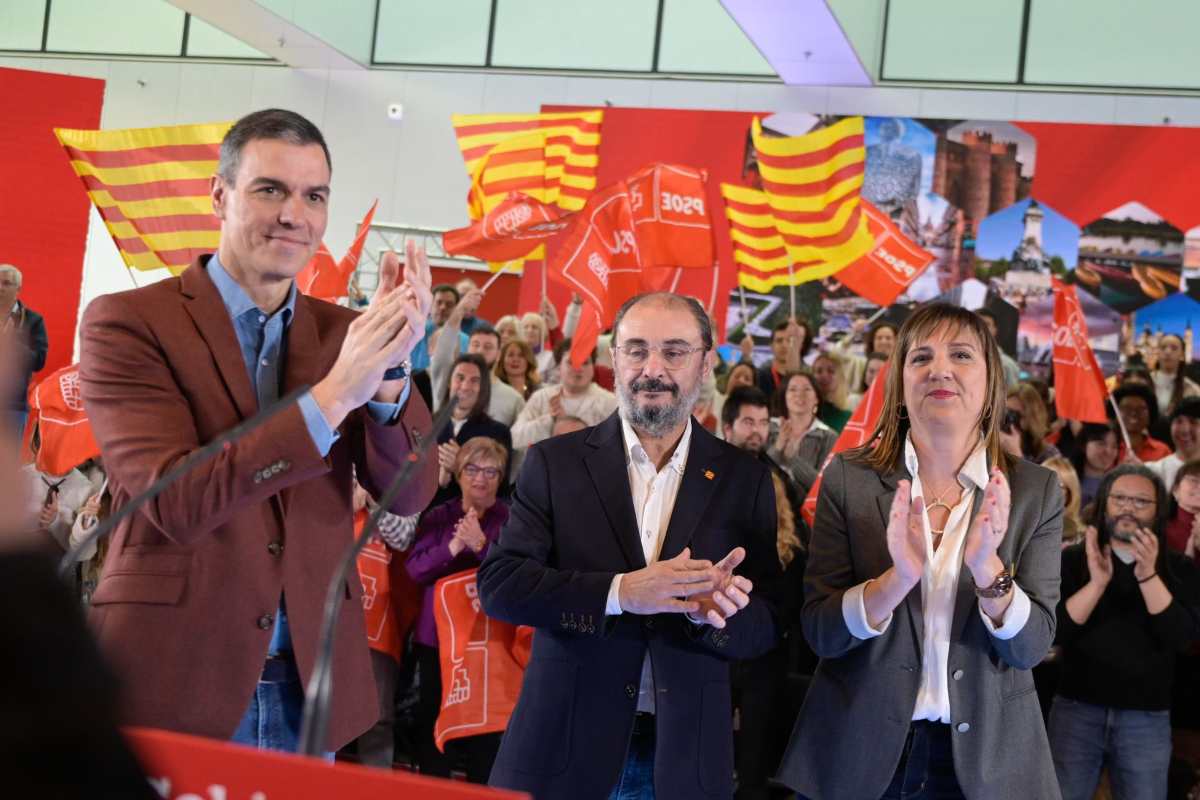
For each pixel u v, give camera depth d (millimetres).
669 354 2520
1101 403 5570
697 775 2371
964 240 9086
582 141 7629
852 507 2533
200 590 1882
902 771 2381
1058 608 4195
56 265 9820
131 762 505
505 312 10336
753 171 9531
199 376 1949
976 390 2439
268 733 1980
